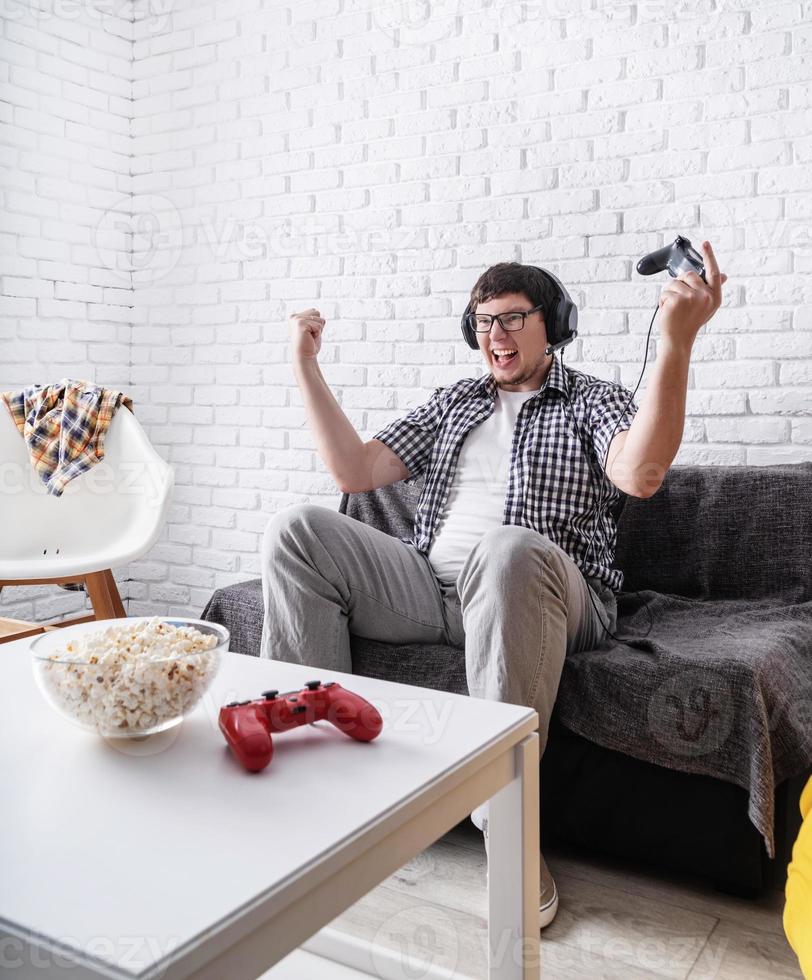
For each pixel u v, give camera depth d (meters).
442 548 1.76
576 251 2.34
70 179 2.88
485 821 1.23
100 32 2.94
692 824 1.41
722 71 2.15
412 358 2.58
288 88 2.76
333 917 0.68
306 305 2.75
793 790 1.56
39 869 0.63
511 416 1.83
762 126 2.12
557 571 1.42
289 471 2.81
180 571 3.01
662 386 1.42
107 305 3.02
